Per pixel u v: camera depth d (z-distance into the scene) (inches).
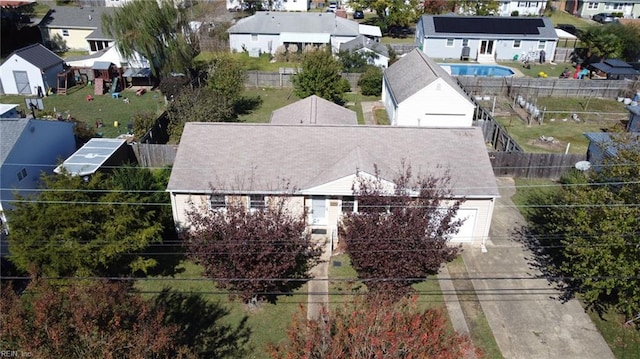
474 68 2076.8
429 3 2571.4
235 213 727.1
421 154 920.9
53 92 1691.7
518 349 700.7
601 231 703.7
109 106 1566.2
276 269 698.2
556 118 1542.8
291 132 954.1
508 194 1100.5
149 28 1612.9
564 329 736.3
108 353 464.4
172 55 1647.4
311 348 482.9
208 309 760.3
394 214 682.2
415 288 811.4
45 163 1018.7
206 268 722.2
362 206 701.9
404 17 2503.7
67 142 1099.9
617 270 689.6
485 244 922.7
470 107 1326.3
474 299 791.1
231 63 1578.5
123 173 871.1
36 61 1647.4
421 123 1352.1
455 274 845.8
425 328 502.9
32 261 684.1
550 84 1748.3
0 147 900.0
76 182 751.1
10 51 2127.2
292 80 1647.4
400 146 933.2
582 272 731.4
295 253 708.7
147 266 778.2
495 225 982.4
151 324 537.0
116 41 1680.6
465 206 887.7
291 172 888.9
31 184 968.3
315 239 908.0
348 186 848.3
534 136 1402.6
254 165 899.4
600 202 721.6
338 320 500.7
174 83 1552.7
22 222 699.4
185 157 909.2
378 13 2571.4
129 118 1457.9
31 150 965.2
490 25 2198.6
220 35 2209.6
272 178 879.1
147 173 893.2
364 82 1739.7
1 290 515.5
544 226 979.9
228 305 770.2
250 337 709.9
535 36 2162.9
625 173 727.7
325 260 866.8
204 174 882.1
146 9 1617.9
